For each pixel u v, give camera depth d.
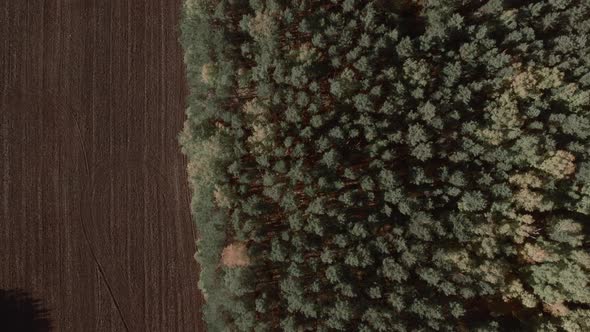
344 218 22.84
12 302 29.70
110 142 29.81
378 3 25.09
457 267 23.05
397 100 23.41
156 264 28.91
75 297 29.38
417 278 23.30
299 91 24.05
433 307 21.38
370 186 22.89
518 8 25.59
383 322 21.08
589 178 23.19
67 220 29.78
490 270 22.80
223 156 24.20
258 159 23.89
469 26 24.33
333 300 22.30
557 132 24.20
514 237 23.56
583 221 24.11
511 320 24.58
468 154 23.89
